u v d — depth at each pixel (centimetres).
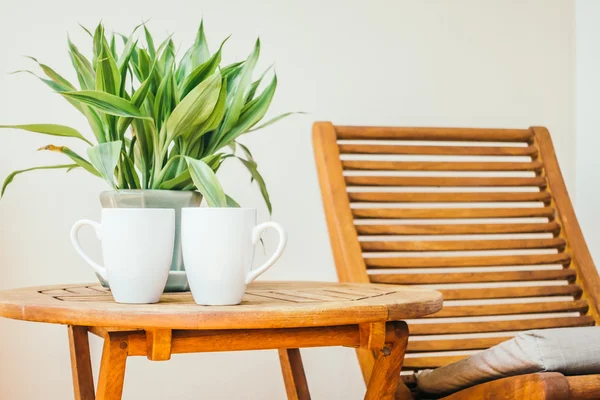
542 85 210
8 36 163
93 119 105
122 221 82
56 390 163
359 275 134
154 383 169
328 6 188
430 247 147
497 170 160
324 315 75
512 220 195
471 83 202
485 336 179
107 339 77
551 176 163
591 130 209
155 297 84
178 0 175
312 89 186
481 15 204
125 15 171
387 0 194
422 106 196
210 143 105
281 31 183
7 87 162
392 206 187
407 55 195
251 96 111
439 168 156
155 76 103
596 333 100
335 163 146
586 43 211
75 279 166
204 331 78
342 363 184
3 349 160
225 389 175
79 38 168
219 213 81
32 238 163
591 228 209
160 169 103
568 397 92
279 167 182
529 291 149
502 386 98
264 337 81
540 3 211
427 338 179
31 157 163
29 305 77
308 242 184
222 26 179
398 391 118
